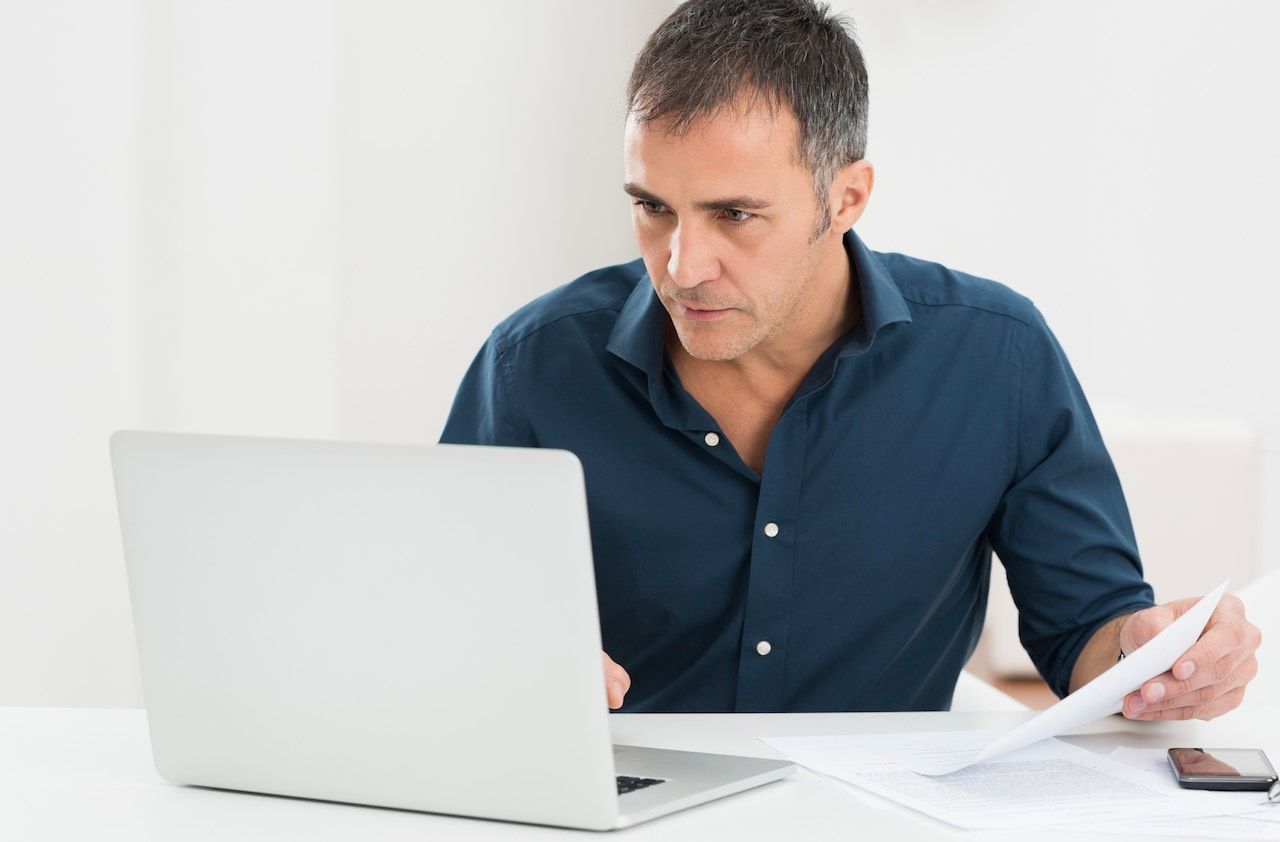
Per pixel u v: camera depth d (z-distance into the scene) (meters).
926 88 3.23
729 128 1.28
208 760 1.09
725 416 1.59
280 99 3.01
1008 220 3.25
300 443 1.02
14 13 2.87
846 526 1.58
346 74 3.10
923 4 3.20
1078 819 1.02
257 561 1.05
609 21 3.19
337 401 3.09
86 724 1.30
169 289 2.98
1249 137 3.15
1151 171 3.19
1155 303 3.22
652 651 1.65
